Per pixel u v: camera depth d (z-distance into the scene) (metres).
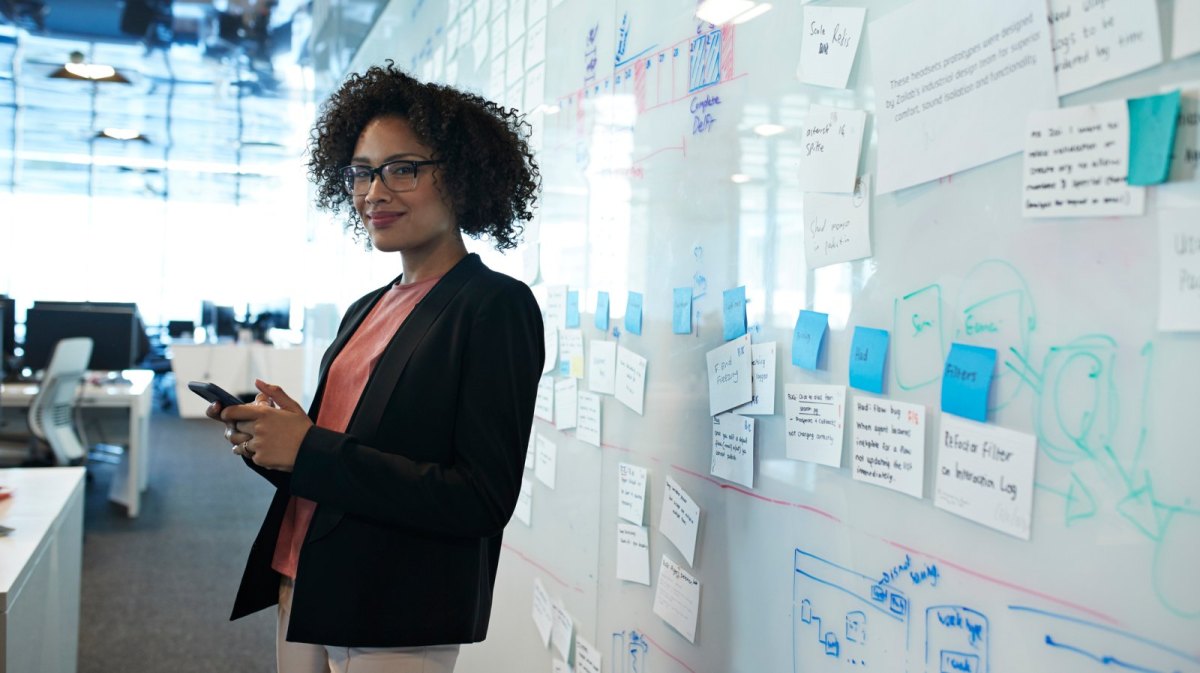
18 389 4.71
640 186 1.39
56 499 2.02
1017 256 0.72
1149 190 0.61
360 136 1.18
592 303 1.57
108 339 5.36
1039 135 0.69
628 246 1.43
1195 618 0.58
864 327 0.89
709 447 1.18
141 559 4.07
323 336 4.66
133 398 4.84
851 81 0.92
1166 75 0.61
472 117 1.18
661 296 1.32
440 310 1.07
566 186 1.71
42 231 13.55
